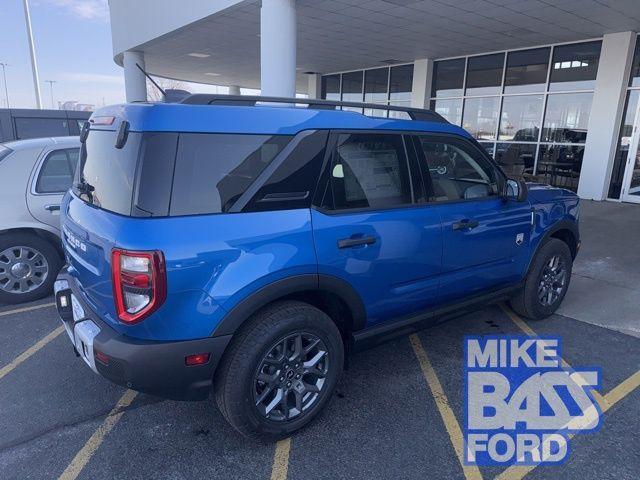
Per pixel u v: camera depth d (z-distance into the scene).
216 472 2.50
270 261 2.49
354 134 2.93
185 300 2.29
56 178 4.91
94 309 2.58
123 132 2.45
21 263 4.76
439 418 2.99
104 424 2.91
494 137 13.18
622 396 3.24
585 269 6.09
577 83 11.21
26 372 3.51
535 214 4.09
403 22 9.96
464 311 3.73
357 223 2.84
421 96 14.63
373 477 2.48
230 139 2.49
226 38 12.23
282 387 2.68
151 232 2.23
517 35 10.77
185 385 2.39
